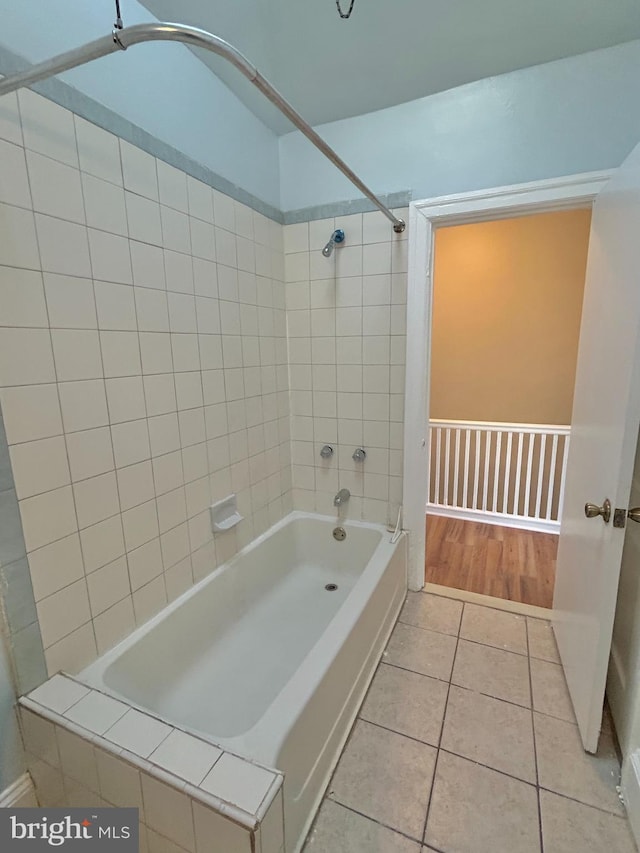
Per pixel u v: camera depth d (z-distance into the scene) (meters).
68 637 1.25
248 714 1.48
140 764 0.95
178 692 1.57
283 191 2.20
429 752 1.39
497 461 3.15
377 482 2.30
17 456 1.08
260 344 2.10
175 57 1.49
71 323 1.19
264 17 1.40
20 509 1.10
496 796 1.25
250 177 1.95
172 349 1.56
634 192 1.16
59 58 0.82
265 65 1.63
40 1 1.06
